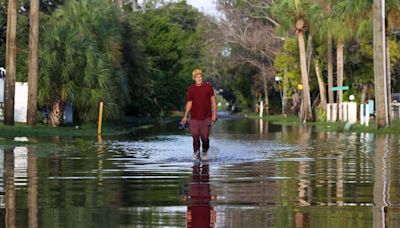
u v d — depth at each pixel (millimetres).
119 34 97438
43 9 122562
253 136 69875
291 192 23906
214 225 17469
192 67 182000
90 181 27406
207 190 24438
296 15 123688
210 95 38031
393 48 123562
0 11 114938
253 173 30547
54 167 33469
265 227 17188
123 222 17875
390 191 24203
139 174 30062
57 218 18469
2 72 87812
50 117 81188
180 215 18984
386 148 48781
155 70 137125
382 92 77750
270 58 163875
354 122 93250
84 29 88562
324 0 118438
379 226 17344
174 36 150375
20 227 17172
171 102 147500
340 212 19500
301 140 60969
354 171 31516
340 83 117500
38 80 78562
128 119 123938
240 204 21062
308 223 17734
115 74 90250
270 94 194750
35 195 23078
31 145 50594
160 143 55469
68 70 79062
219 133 77688
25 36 107000
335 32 110688
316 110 128750
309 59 129875
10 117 70500
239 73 190125
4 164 35125
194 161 37188
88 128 79188
